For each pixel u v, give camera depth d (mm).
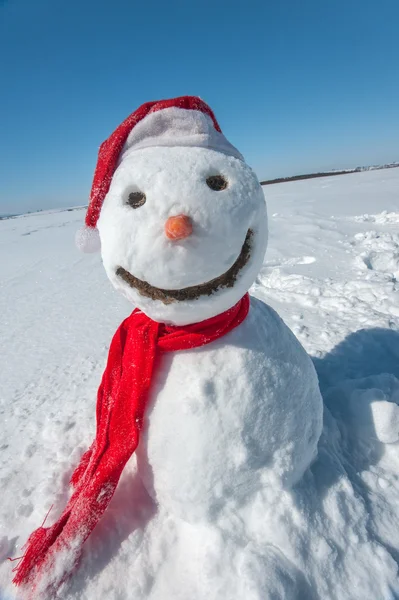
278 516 1317
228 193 1149
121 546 1436
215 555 1290
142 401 1359
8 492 1769
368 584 1250
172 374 1338
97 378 2812
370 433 1700
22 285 6391
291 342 1516
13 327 4352
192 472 1289
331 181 18484
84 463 1724
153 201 1119
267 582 1175
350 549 1325
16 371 3230
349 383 2025
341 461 1644
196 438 1276
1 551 1508
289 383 1394
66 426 2158
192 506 1321
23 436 2215
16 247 11102
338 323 3037
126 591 1327
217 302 1223
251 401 1298
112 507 1556
